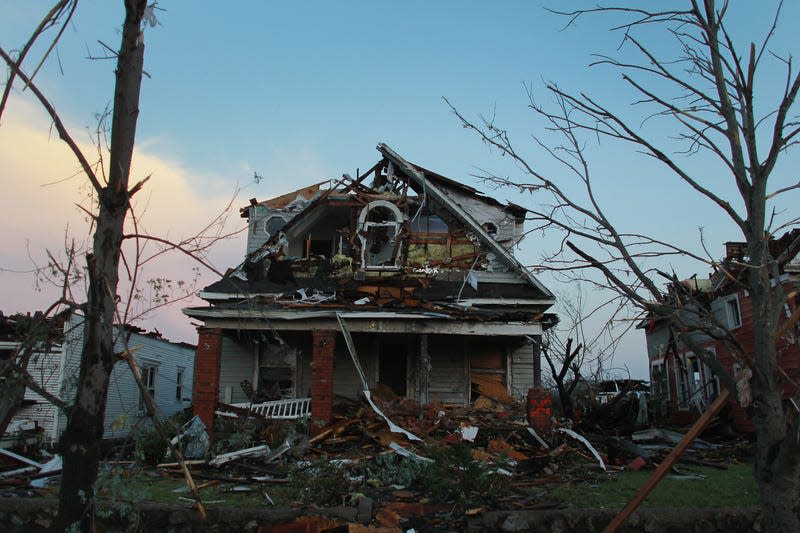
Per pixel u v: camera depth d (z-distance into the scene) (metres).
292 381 15.81
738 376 3.95
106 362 3.70
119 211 3.82
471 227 16.95
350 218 17.27
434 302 14.88
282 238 16.88
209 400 12.21
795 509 3.68
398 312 13.62
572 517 7.31
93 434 3.62
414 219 17.38
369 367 16.06
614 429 17.06
